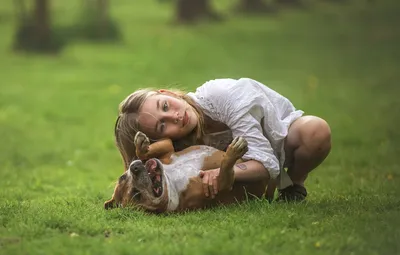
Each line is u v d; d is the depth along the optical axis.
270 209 5.75
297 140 6.11
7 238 5.13
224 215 5.65
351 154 11.10
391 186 7.81
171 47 28.70
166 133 5.84
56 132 14.77
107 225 5.47
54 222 5.42
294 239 4.98
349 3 41.44
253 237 5.02
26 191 8.34
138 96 5.93
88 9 31.89
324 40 30.19
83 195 7.82
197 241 4.94
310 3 41.47
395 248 4.73
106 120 16.36
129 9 40.50
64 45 28.80
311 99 18.14
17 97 19.48
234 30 32.66
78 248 4.88
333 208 5.90
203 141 6.07
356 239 4.90
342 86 20.45
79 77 22.91
